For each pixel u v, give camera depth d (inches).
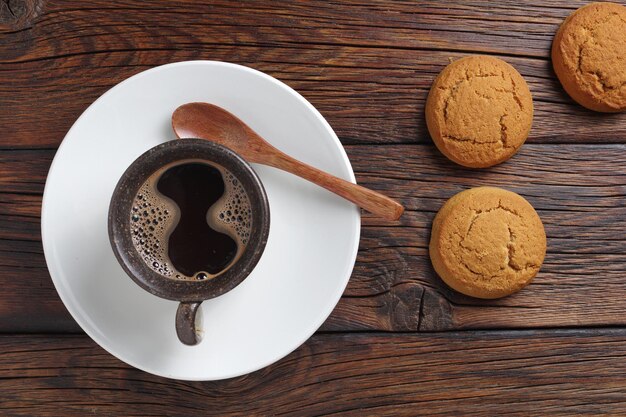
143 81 18.3
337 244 18.5
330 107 20.2
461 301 20.1
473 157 19.5
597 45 19.7
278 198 18.7
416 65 20.2
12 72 20.0
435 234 19.6
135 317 18.4
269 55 20.2
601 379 20.2
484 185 20.1
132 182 17.2
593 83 19.7
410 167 20.1
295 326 18.5
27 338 19.9
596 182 20.3
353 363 20.1
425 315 20.0
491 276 19.3
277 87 18.3
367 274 20.0
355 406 20.1
